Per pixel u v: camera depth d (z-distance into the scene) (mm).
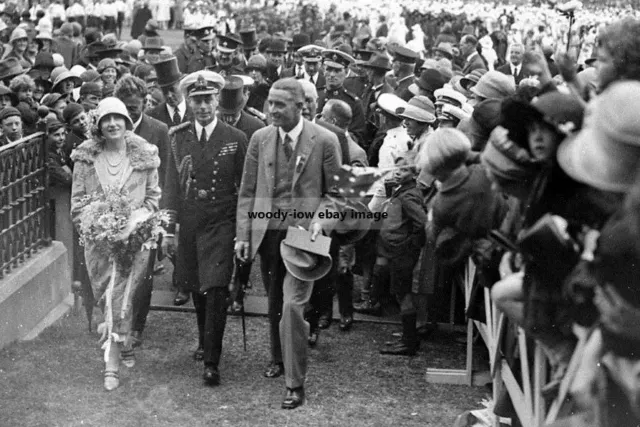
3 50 24469
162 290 13219
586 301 4934
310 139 9836
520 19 38719
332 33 33219
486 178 6652
